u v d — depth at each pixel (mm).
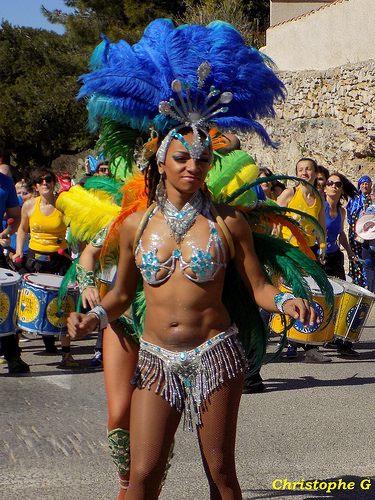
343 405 5859
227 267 3293
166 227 3043
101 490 3996
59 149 36875
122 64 3482
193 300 3014
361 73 16188
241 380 3100
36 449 4543
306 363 7473
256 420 5445
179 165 2988
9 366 6758
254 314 3430
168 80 3371
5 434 4766
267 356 3738
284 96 3697
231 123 3494
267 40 20844
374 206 9188
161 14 33719
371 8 16594
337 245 8203
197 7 27578
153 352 3062
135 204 3482
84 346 8352
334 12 17891
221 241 3021
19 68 35469
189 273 2996
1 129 35219
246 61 3547
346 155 16859
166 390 3002
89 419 5117
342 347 7891
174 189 3051
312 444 4883
